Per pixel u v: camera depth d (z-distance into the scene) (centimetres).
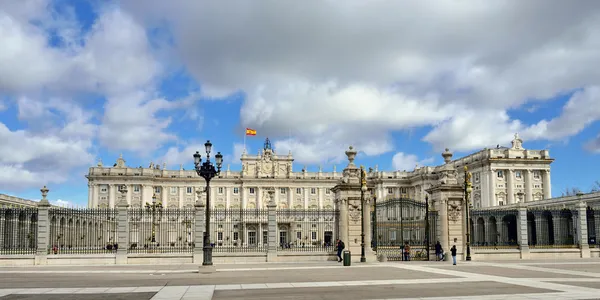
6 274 3027
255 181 15162
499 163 12069
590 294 2061
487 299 1927
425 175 13775
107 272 3148
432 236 4281
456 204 4109
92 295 2089
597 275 2856
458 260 4041
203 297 2008
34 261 3769
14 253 4006
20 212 4069
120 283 2509
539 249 4391
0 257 3728
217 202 15062
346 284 2411
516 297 1978
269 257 3966
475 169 12619
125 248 3884
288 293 2109
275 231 4047
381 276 2798
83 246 5244
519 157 12112
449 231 4072
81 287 2348
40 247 3806
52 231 4591
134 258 3872
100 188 14525
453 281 2539
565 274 2916
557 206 7925
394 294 2069
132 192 14525
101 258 3850
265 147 16038
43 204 3862
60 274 3023
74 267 3562
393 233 5181
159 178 14762
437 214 4162
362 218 3841
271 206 4091
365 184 3931
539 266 3494
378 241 4678
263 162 15362
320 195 15425
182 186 14962
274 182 15250
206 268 3050
